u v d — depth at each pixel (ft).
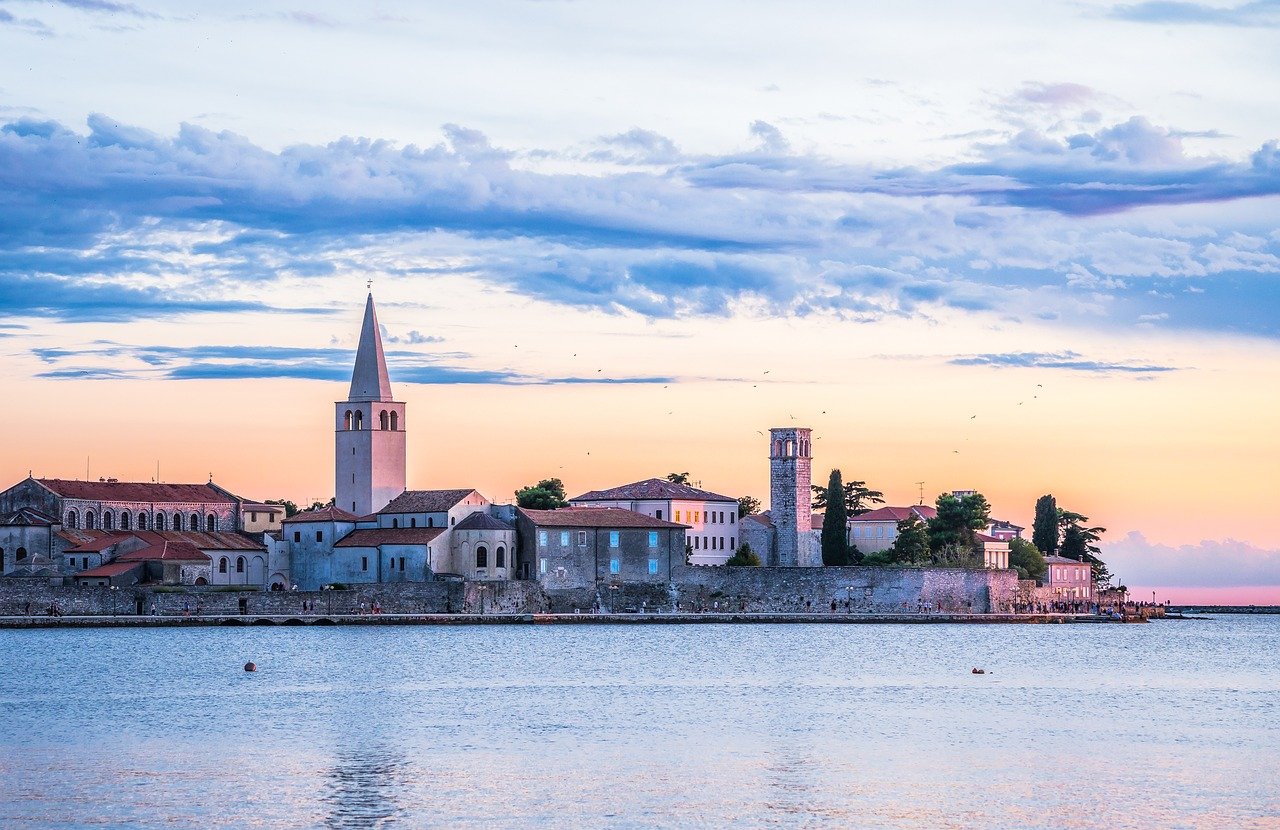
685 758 372.58
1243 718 449.89
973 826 308.81
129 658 602.03
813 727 423.23
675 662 611.06
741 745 391.65
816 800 327.88
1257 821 313.53
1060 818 314.96
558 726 422.82
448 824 306.35
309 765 361.10
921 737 406.21
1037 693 511.81
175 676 540.11
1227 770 361.71
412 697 485.56
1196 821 313.32
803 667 594.24
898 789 338.75
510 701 476.95
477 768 358.64
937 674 573.33
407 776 348.79
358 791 333.01
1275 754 383.45
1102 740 403.34
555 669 577.84
